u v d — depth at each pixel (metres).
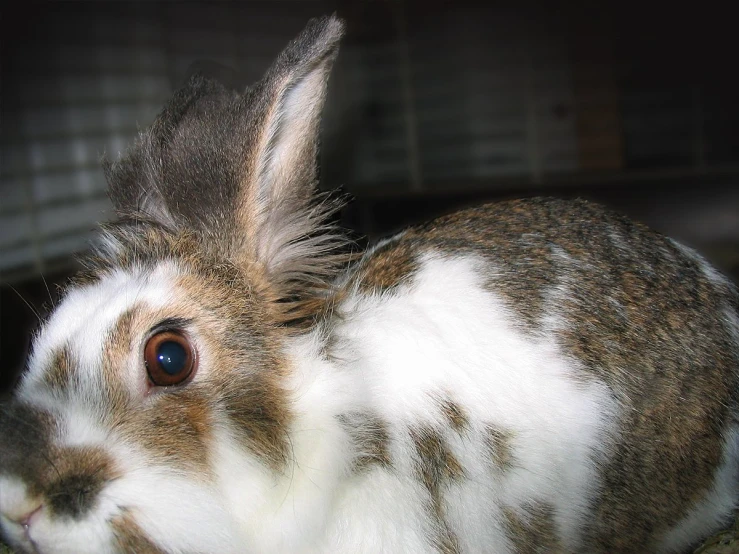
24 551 0.24
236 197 0.28
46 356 0.26
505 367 0.30
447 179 1.13
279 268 0.29
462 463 0.29
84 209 0.93
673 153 1.05
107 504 0.23
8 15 0.86
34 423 0.23
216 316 0.27
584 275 0.33
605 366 0.31
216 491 0.25
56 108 0.91
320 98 0.28
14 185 0.86
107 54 0.95
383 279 0.32
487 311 0.31
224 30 1.05
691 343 0.33
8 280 0.78
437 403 0.29
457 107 1.12
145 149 0.31
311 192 0.29
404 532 0.28
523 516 0.30
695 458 0.33
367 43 1.13
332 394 0.27
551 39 1.06
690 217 0.98
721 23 1.01
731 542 0.35
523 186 1.03
